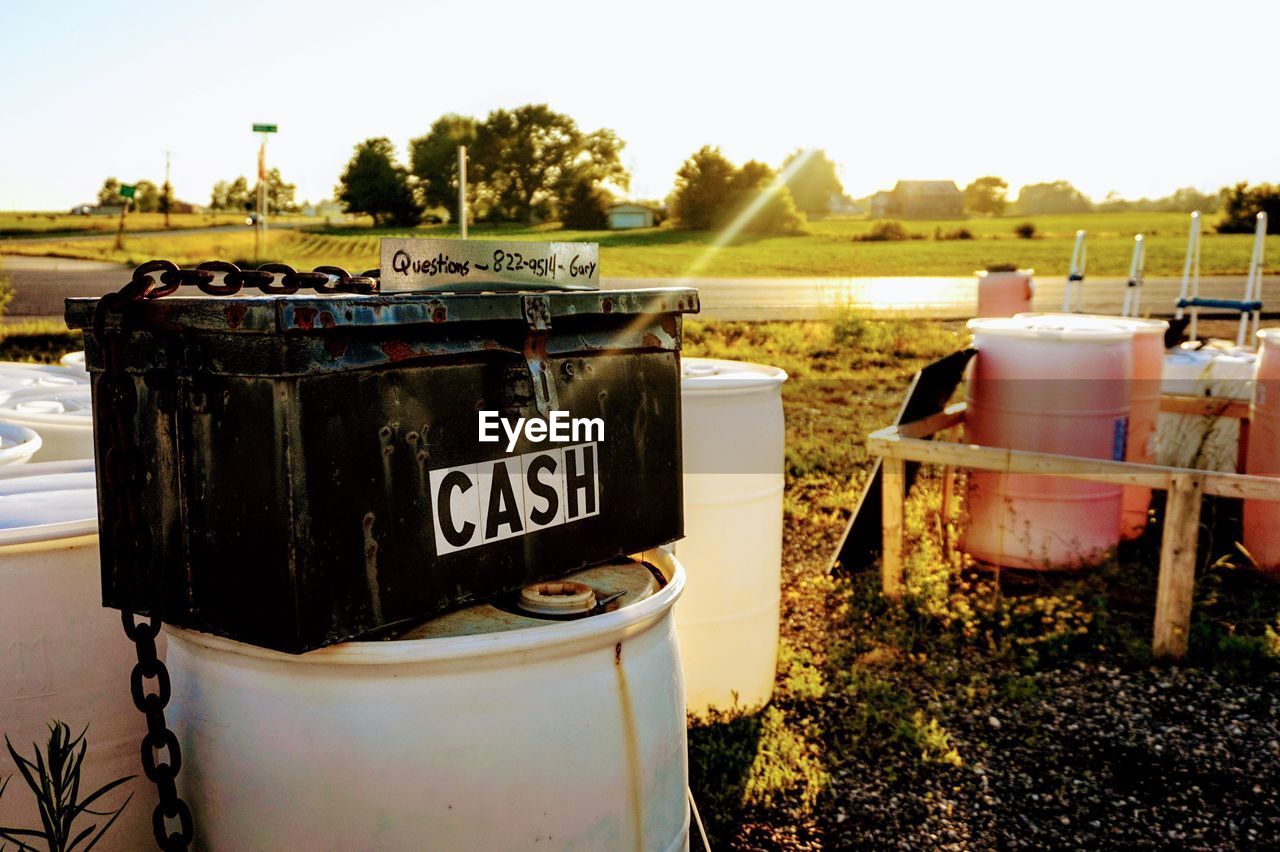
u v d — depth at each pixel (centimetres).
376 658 165
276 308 149
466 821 171
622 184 8975
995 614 488
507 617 186
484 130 8438
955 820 332
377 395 165
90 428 351
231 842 179
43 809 182
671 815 203
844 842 320
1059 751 374
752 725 380
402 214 7875
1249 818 332
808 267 4466
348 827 170
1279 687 419
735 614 373
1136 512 598
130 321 167
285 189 10500
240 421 158
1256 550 557
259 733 172
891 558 502
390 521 168
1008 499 530
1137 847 318
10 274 2897
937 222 10519
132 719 206
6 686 193
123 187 3316
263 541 158
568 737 178
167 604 173
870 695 411
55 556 197
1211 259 4559
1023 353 518
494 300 180
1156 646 444
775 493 381
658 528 223
